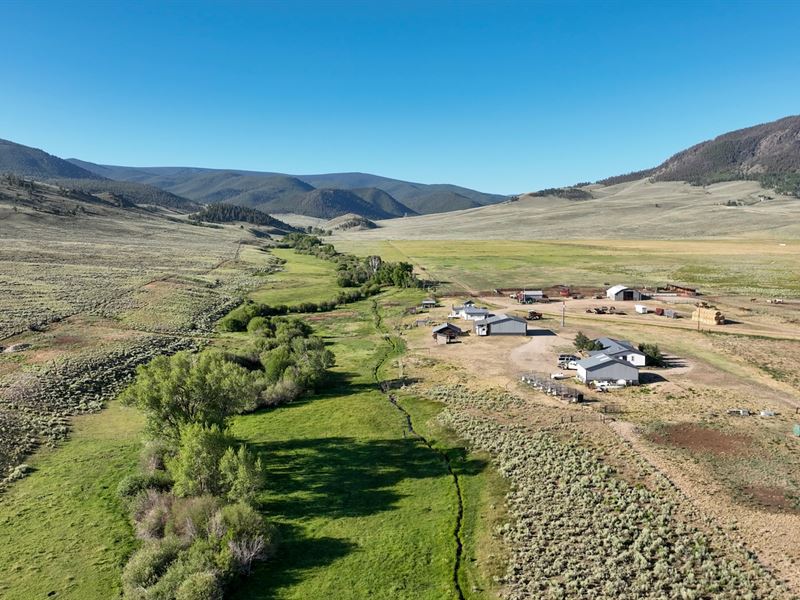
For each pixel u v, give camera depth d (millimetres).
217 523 37688
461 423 59875
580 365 73938
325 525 41781
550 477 47125
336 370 83562
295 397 71250
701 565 34906
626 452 51250
